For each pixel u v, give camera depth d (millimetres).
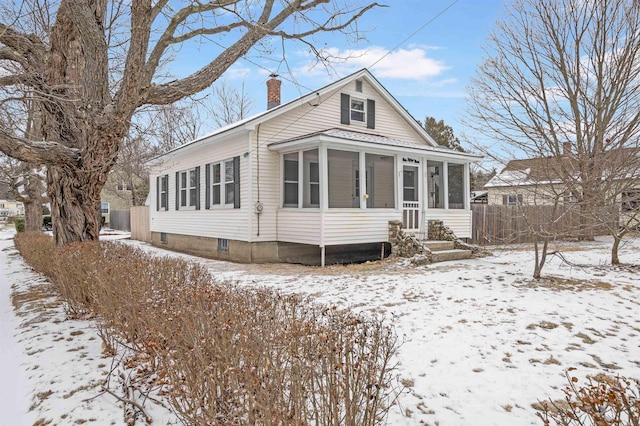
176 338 2709
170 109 10094
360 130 13312
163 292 3820
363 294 6375
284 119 11477
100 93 5727
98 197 7906
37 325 4863
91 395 3076
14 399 3143
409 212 11320
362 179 10320
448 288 6645
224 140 12094
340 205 11789
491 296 6023
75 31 6793
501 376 3354
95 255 5594
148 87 5586
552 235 7188
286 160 11328
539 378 3303
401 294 6309
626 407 1939
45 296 6504
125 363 3514
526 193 8789
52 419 2779
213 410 2219
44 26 7230
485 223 14875
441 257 9938
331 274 8461
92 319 4980
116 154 6664
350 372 2197
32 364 3725
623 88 7438
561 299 5730
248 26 5777
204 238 13312
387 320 4902
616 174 7438
